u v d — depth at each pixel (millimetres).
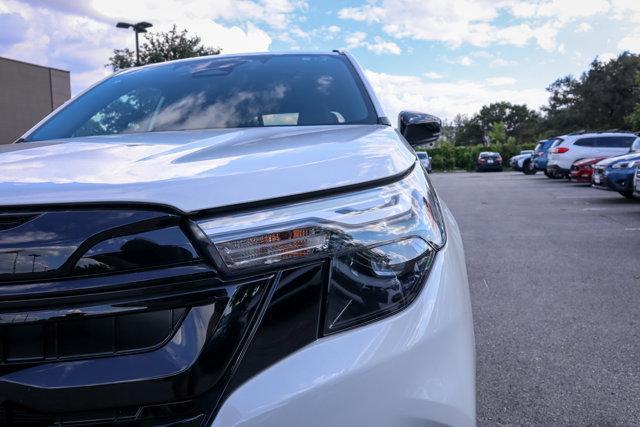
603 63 66562
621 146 20641
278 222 1143
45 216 1059
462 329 1325
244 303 1078
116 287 1042
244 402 1035
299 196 1186
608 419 2648
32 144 1914
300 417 1056
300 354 1093
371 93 2471
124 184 1130
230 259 1096
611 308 4312
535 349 3512
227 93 2564
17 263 1040
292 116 2361
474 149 50312
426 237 1369
